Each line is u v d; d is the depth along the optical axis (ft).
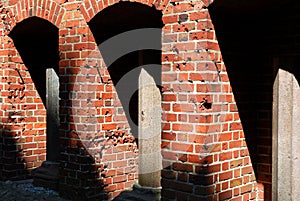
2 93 21.43
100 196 17.98
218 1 13.23
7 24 20.94
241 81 15.31
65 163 18.30
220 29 14.23
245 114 15.51
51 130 21.11
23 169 21.93
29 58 22.20
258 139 16.03
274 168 13.93
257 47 16.01
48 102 21.38
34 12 19.29
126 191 18.79
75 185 17.85
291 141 13.41
